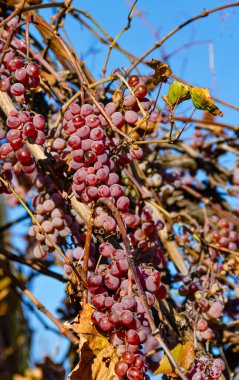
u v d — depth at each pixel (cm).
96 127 102
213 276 125
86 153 100
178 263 135
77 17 156
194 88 102
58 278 138
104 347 97
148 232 116
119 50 152
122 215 100
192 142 164
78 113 103
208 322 125
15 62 104
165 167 160
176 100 103
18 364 200
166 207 150
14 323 202
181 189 154
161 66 105
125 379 93
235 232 141
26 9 123
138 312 94
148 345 139
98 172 100
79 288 105
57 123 113
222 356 127
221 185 162
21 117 104
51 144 112
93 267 106
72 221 111
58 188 106
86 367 97
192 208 151
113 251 98
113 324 94
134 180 134
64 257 105
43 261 152
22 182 141
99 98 133
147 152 145
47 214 112
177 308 131
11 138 104
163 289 99
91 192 100
